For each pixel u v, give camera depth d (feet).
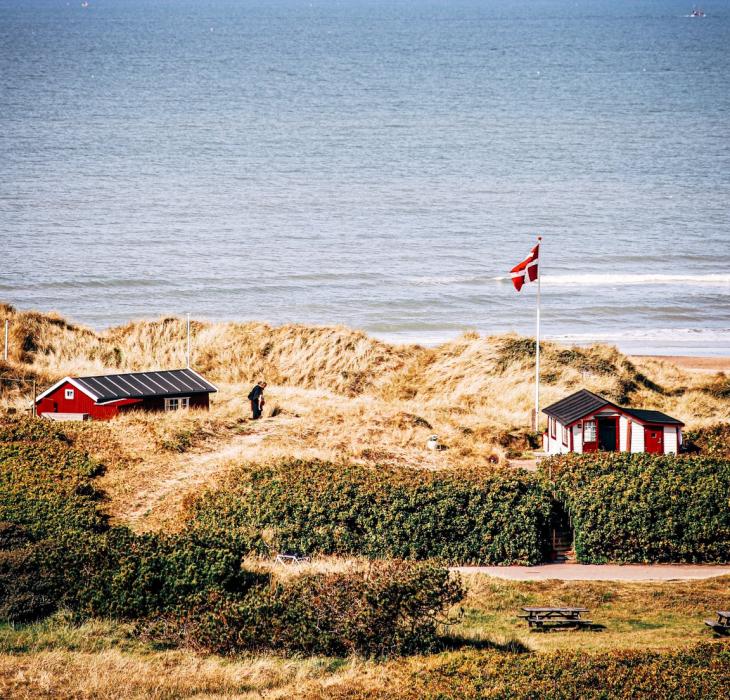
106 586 318.45
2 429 491.31
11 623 313.32
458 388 654.94
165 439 502.79
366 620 298.56
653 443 501.15
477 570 386.52
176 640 306.76
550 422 529.04
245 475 439.22
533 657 285.23
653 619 334.24
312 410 579.07
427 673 277.23
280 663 291.79
